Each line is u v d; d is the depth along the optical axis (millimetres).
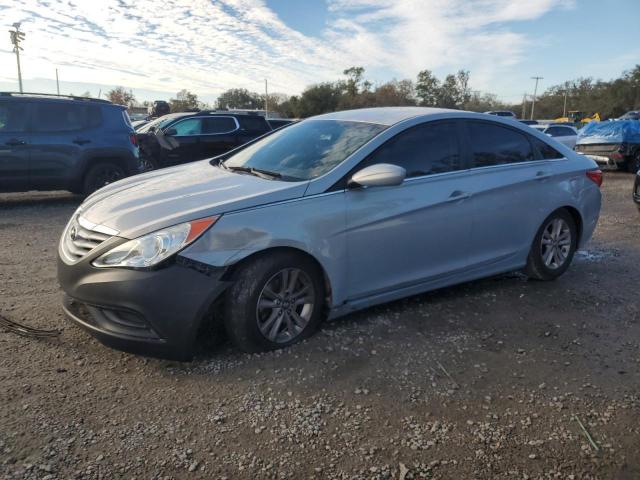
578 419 2908
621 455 2631
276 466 2486
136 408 2887
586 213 5199
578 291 4867
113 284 3090
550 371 3408
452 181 4199
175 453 2551
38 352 3455
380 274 3896
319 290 3641
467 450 2635
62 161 9023
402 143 4020
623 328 4082
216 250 3170
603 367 3480
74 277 3262
